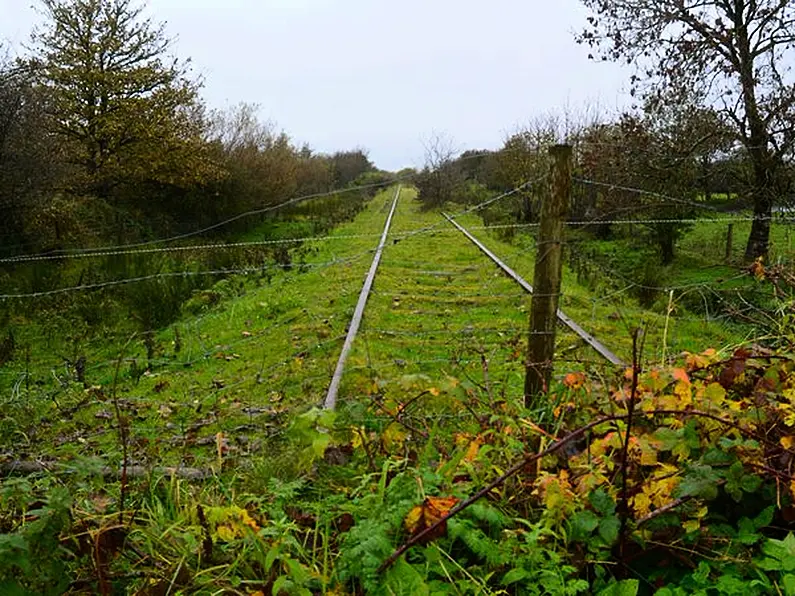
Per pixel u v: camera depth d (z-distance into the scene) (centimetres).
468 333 696
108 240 1467
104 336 840
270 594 241
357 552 229
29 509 281
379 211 3088
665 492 257
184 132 2047
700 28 1469
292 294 1006
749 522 259
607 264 1393
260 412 495
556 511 254
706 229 1730
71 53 1814
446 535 255
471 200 3086
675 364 331
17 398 548
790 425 279
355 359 594
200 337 803
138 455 406
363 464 336
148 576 248
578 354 585
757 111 1370
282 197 2708
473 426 375
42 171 1217
